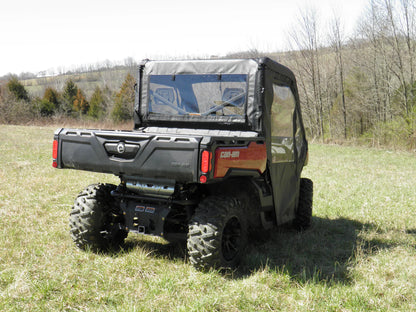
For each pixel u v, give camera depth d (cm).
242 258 438
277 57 3462
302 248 508
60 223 567
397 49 2656
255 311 332
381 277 411
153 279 381
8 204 675
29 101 5538
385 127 2797
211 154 349
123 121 5319
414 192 929
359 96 3128
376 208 750
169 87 508
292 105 552
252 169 420
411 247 517
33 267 403
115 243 468
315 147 2519
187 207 420
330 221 655
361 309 336
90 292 354
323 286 381
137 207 420
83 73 10238
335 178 1141
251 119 459
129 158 388
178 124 507
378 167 1495
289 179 541
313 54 3266
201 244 383
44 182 895
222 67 475
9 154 1477
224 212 392
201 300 335
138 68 529
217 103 479
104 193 451
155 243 496
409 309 341
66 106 6081
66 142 427
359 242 538
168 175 366
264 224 483
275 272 398
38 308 322
